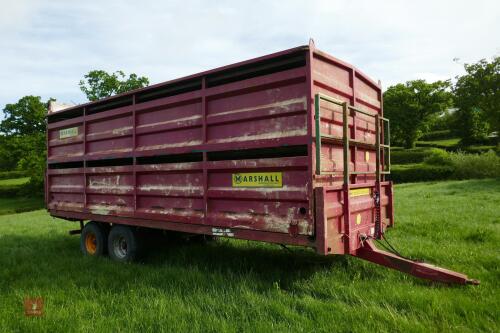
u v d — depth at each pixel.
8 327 3.77
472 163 24.59
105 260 6.47
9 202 35.47
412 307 3.87
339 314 3.71
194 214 5.41
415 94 47.72
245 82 4.78
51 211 8.20
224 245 7.03
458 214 9.38
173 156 6.31
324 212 4.11
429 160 28.27
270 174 4.60
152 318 3.75
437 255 5.75
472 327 3.46
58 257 6.88
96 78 32.28
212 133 5.21
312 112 4.25
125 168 6.37
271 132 4.62
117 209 6.55
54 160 8.09
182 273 5.24
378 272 5.09
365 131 5.71
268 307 3.96
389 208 5.91
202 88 5.27
